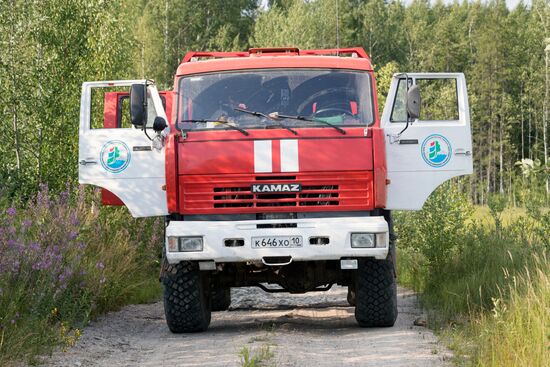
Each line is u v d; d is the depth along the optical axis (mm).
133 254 17656
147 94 13070
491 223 20016
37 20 22922
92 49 24797
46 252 12273
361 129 12555
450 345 11008
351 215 12570
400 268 20578
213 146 12508
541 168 13219
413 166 13008
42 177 22594
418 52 115438
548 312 10109
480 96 104438
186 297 13055
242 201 12453
